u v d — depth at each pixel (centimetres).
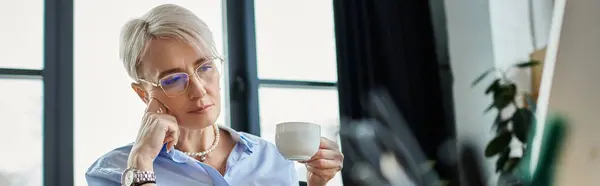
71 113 229
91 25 239
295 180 150
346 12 248
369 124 237
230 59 259
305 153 125
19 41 229
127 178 119
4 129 220
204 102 128
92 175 134
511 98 221
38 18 233
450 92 244
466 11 254
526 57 241
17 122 222
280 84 265
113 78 238
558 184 88
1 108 221
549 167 91
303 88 270
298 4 277
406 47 245
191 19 130
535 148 97
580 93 87
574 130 86
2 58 225
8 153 219
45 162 221
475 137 243
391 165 234
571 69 90
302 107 268
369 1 247
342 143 236
